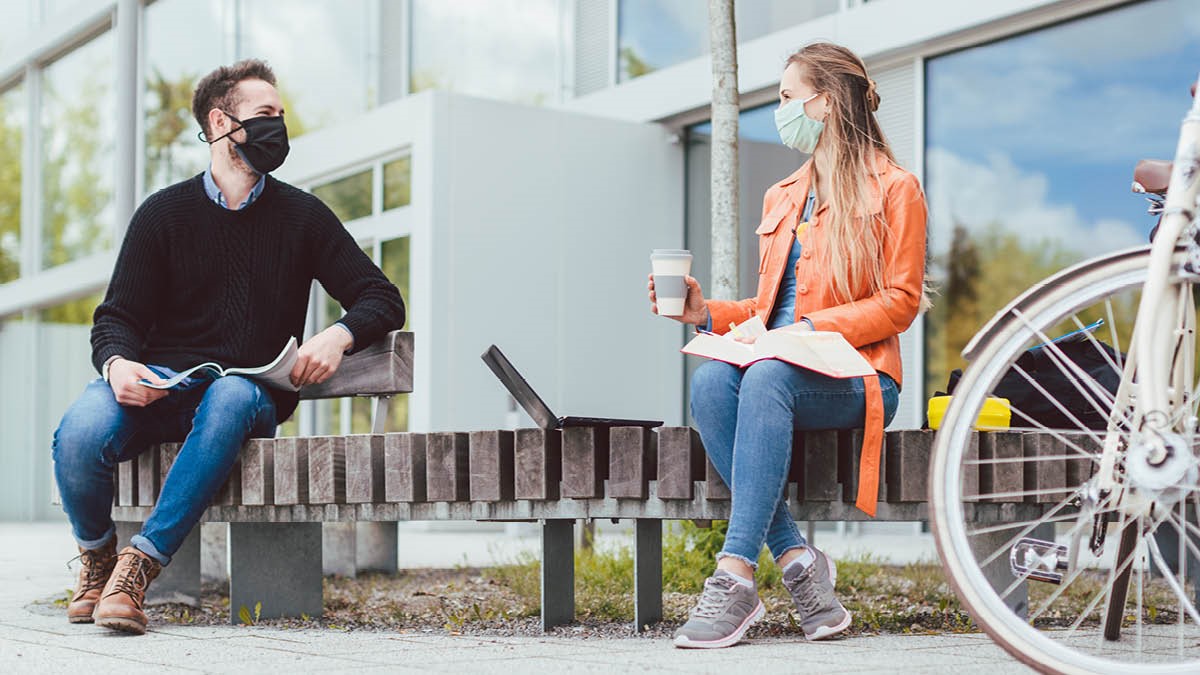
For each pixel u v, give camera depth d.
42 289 15.01
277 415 3.64
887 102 8.42
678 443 2.93
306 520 3.46
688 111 9.73
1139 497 2.10
